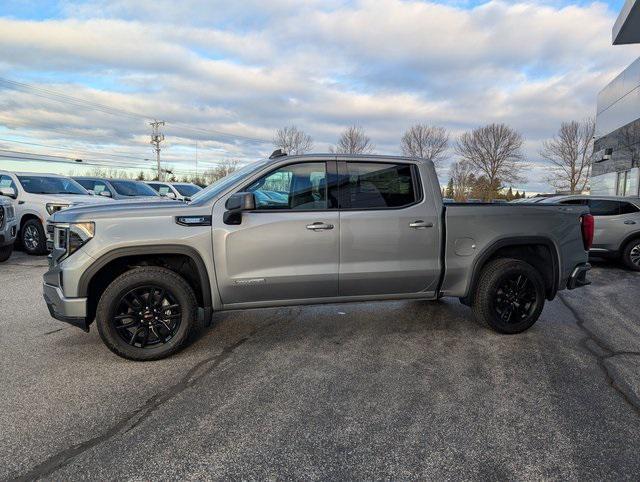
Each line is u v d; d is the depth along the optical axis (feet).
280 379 11.68
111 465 8.07
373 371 12.25
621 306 19.94
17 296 20.17
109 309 12.26
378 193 14.10
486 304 14.88
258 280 13.06
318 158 13.74
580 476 7.91
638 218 29.60
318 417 9.79
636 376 12.09
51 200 32.01
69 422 9.49
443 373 12.16
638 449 8.72
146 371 12.12
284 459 8.31
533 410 10.19
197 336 14.97
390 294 14.42
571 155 182.39
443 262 14.47
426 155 174.60
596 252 30.66
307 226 13.25
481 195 205.05
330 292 13.85
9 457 8.24
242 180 13.23
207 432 9.16
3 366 12.37
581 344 14.58
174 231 12.49
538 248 15.83
